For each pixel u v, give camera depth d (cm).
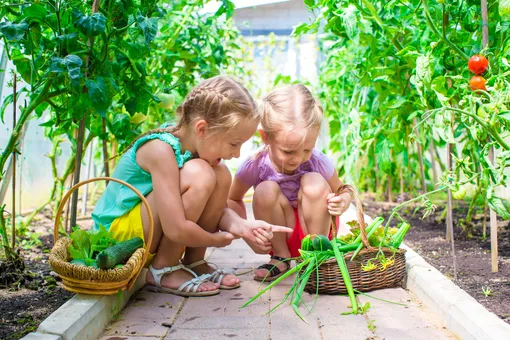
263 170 238
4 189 259
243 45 644
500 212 181
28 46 210
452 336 165
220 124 196
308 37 638
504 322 155
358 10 251
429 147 373
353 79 355
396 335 166
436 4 237
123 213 209
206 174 200
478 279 207
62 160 440
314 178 227
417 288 204
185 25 363
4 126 310
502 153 180
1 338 156
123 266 183
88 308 171
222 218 217
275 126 209
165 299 207
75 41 207
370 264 203
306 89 222
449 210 211
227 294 212
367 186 528
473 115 181
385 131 306
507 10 186
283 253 235
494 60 216
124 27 224
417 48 256
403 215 372
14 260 213
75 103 216
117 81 229
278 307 194
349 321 178
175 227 197
